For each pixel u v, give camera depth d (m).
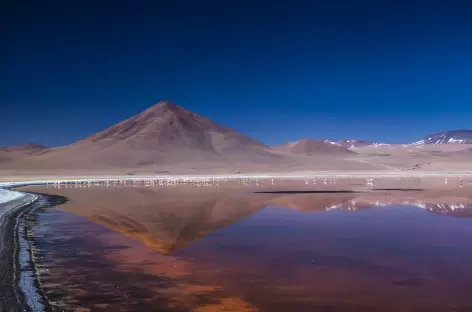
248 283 11.05
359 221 22.02
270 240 16.92
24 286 10.55
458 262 13.16
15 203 31.73
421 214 24.59
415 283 11.00
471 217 23.30
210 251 14.92
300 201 32.72
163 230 19.47
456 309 9.16
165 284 10.97
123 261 13.43
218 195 39.22
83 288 10.59
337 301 9.69
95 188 51.81
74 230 19.56
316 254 14.37
